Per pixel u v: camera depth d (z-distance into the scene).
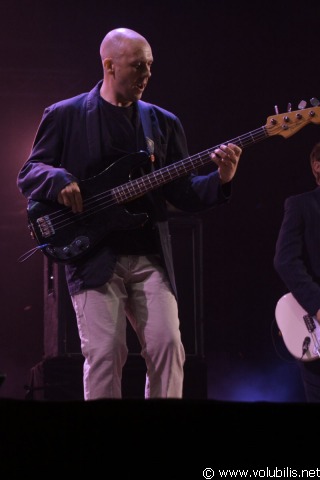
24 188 3.85
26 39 9.41
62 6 9.21
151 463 1.98
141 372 6.05
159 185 3.80
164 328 3.73
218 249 9.38
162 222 3.89
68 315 6.05
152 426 1.99
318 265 4.31
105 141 3.87
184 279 6.36
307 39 9.20
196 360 6.25
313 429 1.97
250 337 9.16
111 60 3.87
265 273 9.25
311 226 4.34
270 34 9.27
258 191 9.32
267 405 1.99
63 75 9.70
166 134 4.04
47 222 3.79
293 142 9.20
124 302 3.80
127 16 9.30
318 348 4.32
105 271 3.72
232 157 3.75
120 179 3.79
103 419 1.99
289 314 4.49
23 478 1.97
